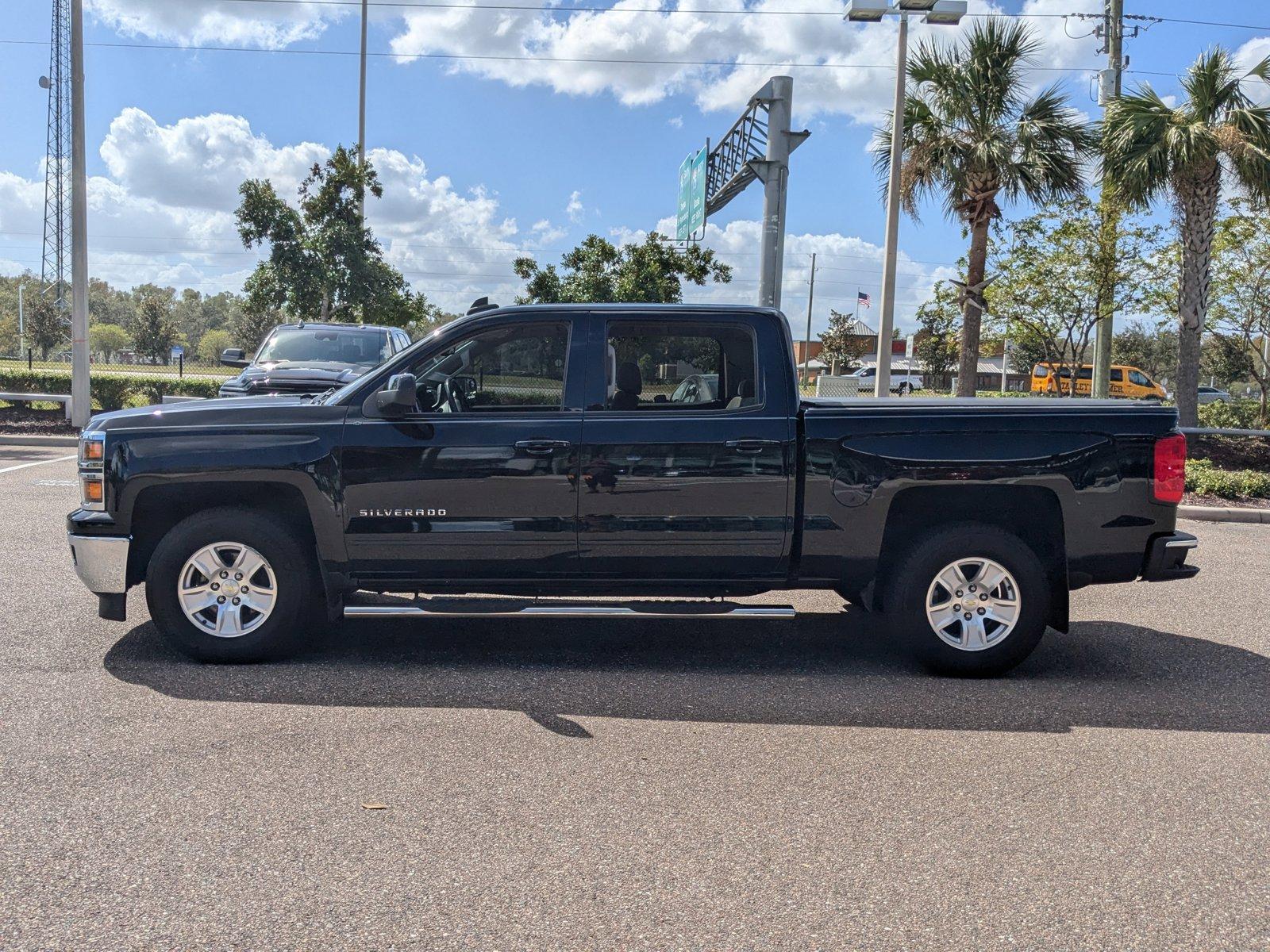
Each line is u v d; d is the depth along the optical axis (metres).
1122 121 17.58
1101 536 5.40
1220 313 22.33
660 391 5.45
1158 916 3.00
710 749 4.34
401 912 2.95
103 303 163.50
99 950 2.73
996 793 3.91
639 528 5.33
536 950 2.77
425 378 5.47
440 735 4.43
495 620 6.61
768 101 17.53
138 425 5.32
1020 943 2.84
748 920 2.94
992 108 18.84
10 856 3.24
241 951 2.73
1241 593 7.94
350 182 22.19
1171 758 4.33
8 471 13.48
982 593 5.42
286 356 12.66
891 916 2.98
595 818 3.62
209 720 4.55
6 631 5.95
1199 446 16.94
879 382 16.58
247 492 5.43
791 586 5.54
